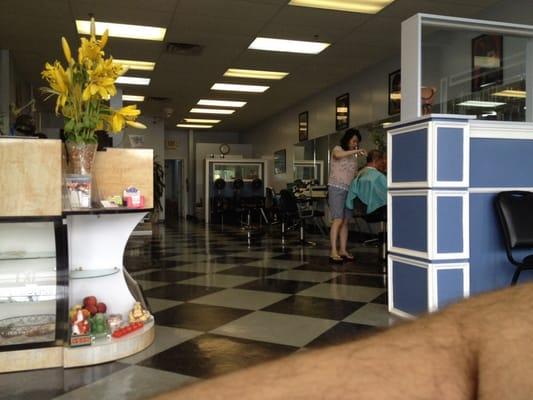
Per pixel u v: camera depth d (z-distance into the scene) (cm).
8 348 207
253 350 234
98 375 203
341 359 20
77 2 532
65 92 237
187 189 1565
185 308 319
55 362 212
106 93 238
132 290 285
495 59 472
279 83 920
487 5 535
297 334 260
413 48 294
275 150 1274
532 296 21
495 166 292
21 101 838
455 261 265
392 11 559
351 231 823
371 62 773
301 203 815
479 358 19
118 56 744
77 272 255
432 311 23
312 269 475
